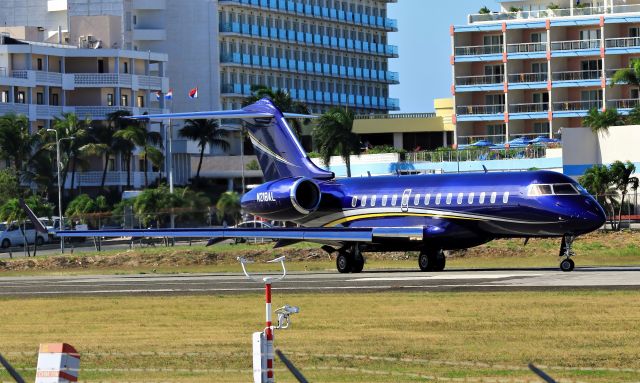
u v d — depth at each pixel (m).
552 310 115.00
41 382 70.31
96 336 109.44
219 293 142.50
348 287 143.38
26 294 150.38
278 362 90.88
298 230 171.75
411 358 91.81
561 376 83.38
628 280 139.50
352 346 98.44
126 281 169.50
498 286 136.75
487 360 90.25
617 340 97.56
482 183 166.88
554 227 159.12
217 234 172.38
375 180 179.62
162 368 90.31
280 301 130.50
